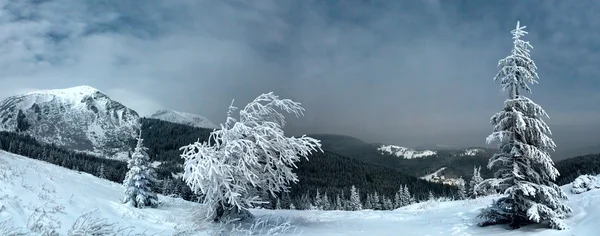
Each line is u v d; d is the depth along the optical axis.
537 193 13.76
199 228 13.35
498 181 14.10
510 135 14.30
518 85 14.45
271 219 17.86
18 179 11.89
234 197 15.34
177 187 49.06
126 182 17.84
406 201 83.75
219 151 16.09
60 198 11.70
